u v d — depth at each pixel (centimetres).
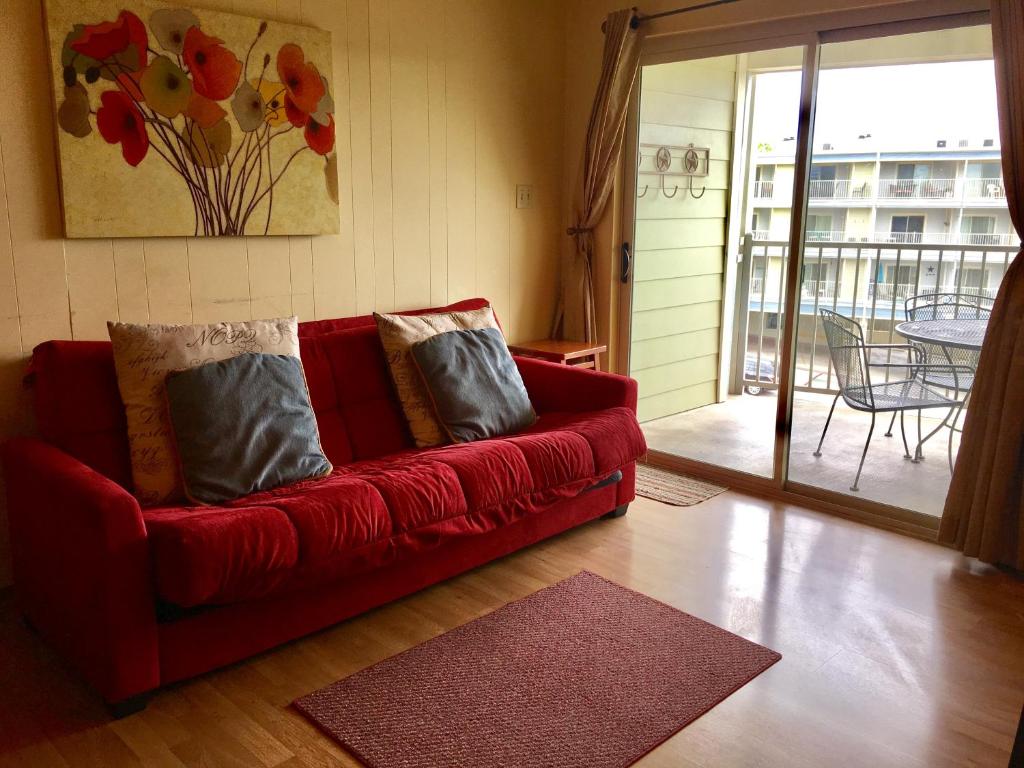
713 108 382
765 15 334
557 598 263
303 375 274
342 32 320
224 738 194
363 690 212
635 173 403
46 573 221
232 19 283
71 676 221
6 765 183
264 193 300
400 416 312
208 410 242
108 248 268
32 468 218
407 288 361
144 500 237
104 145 259
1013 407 271
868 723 200
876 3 303
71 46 248
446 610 256
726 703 208
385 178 344
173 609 201
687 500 354
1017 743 132
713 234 413
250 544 200
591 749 189
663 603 260
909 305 333
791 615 253
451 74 362
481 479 257
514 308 414
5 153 244
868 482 355
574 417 319
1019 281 271
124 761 185
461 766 183
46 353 241
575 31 406
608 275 411
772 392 441
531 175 409
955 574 284
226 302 300
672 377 432
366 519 225
